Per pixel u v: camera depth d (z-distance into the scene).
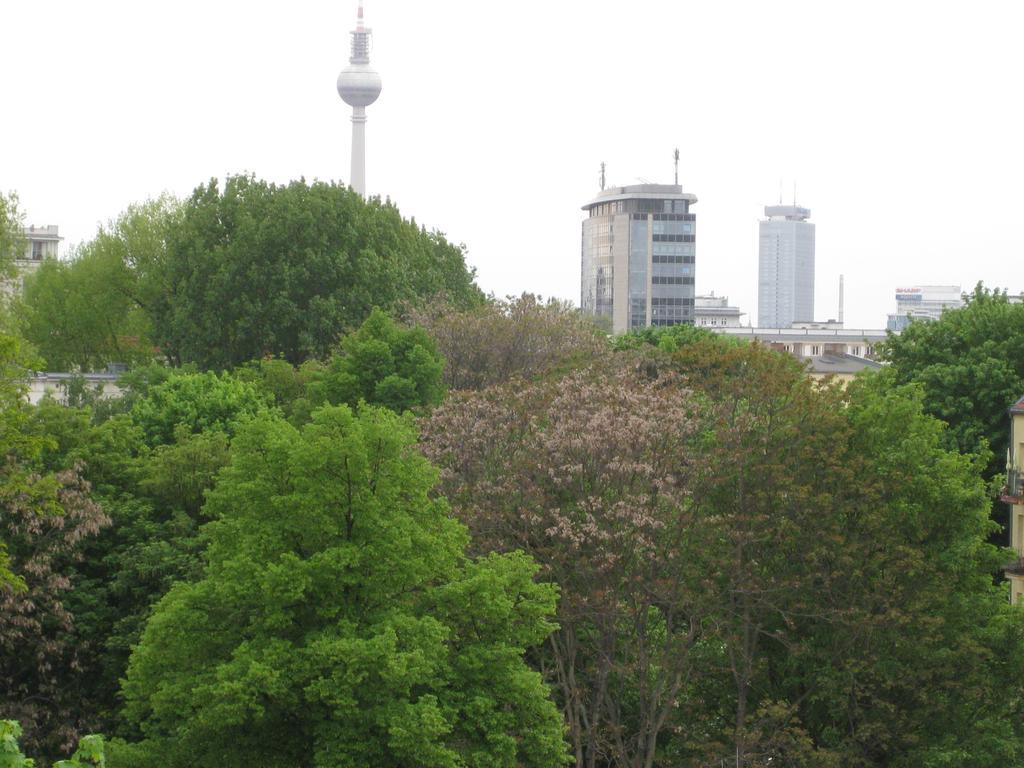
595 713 37.16
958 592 38.97
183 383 53.97
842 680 36.75
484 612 27.80
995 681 37.62
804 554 38.91
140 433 47.84
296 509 27.36
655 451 39.06
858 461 39.44
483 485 38.38
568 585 37.38
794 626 37.38
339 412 28.16
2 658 37.62
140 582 38.50
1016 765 35.59
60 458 42.19
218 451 42.31
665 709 37.03
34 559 36.59
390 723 25.14
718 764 37.41
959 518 39.12
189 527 39.81
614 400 40.69
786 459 40.44
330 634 26.42
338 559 26.75
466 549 37.25
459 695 27.48
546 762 27.92
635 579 37.47
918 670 37.16
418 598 28.83
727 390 42.66
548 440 38.59
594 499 37.44
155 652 27.45
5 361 37.44
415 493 29.06
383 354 51.56
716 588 38.56
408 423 31.80
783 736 36.56
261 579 26.42
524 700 27.72
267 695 26.33
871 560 38.44
